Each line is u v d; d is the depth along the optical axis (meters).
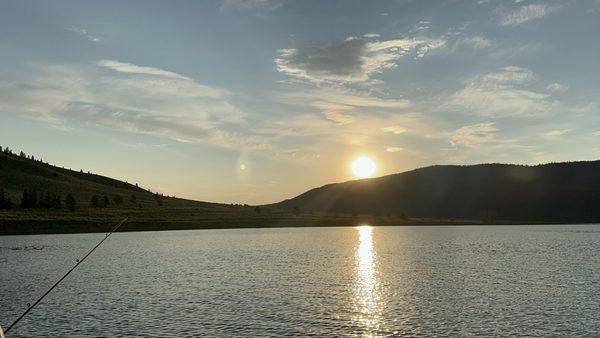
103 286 51.28
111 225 162.25
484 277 58.38
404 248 105.38
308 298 44.38
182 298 44.25
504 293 46.97
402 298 44.38
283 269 66.81
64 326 33.94
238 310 38.97
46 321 35.47
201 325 34.12
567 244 115.62
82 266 69.12
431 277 58.59
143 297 44.78
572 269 65.88
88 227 155.00
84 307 40.31
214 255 87.56
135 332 32.22
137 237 141.50
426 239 139.88
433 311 38.69
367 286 51.38
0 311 39.03
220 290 48.78
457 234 170.38
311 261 77.62
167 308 39.78
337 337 31.14
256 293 46.88
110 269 66.19
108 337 31.09
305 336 31.39
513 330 32.81
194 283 53.41
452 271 64.50
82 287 50.59
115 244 113.06
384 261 78.06
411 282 54.47
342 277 58.56
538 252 93.38
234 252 94.00
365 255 88.44
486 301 42.81
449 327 33.66
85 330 32.84
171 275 60.03
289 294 46.44
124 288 50.03
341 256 86.19
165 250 97.88
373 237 149.88
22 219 151.00
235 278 57.53
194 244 115.06
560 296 45.12
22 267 66.94
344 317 36.59
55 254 85.31
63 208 186.12
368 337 31.19
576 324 34.28
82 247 100.12
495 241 129.38
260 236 150.75
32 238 127.62
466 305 40.97
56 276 58.41
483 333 32.06
